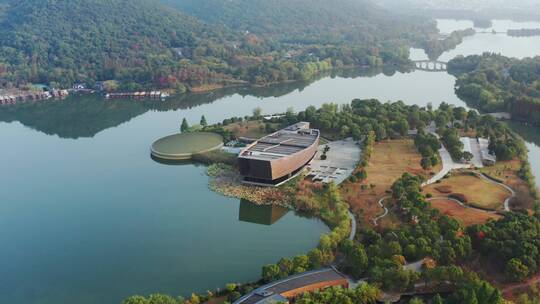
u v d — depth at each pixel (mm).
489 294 191250
